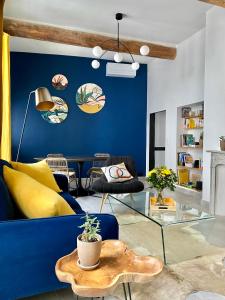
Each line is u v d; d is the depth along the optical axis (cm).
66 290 174
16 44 538
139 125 676
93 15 425
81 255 106
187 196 479
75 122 626
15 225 126
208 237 267
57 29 468
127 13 418
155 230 288
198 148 516
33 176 260
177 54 549
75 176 564
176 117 553
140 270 105
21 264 126
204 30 466
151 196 330
